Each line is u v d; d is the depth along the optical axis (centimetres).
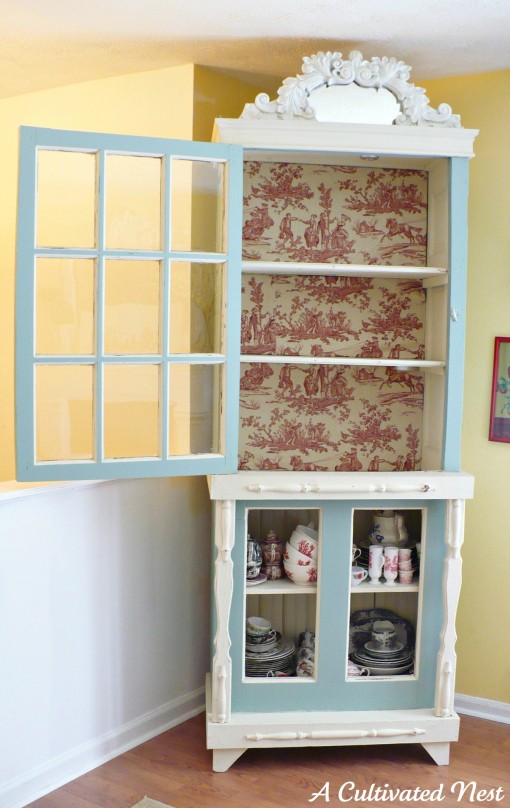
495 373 312
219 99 323
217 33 276
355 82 268
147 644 297
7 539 245
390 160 288
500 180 307
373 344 309
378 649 288
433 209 298
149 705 301
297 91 265
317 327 307
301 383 308
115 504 280
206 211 264
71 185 248
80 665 272
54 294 249
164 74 319
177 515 306
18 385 246
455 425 281
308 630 288
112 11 258
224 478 266
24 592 252
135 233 256
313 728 277
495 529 317
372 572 286
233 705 280
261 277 303
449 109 269
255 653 284
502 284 310
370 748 298
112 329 255
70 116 351
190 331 265
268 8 251
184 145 255
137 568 290
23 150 241
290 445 309
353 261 303
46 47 296
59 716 266
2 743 248
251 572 283
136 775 274
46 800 257
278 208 300
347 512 277
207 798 261
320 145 268
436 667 284
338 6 247
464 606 325
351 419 311
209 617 327
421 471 285
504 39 272
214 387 270
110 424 257
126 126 333
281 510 284
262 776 276
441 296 290
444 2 240
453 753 294
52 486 256
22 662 253
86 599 272
